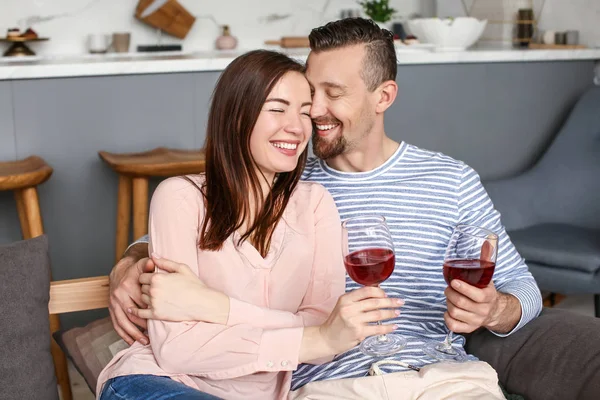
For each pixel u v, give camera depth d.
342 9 4.65
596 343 1.53
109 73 2.97
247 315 1.41
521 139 3.74
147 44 4.30
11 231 2.96
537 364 1.59
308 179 1.85
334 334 1.36
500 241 1.79
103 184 3.06
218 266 1.49
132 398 1.32
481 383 1.46
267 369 1.38
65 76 2.93
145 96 3.06
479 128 3.65
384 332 1.35
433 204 1.77
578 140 3.17
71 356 1.70
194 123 3.14
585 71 3.82
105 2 4.18
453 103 3.58
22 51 3.89
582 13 4.02
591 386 1.47
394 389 1.43
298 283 1.55
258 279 1.51
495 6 4.20
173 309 1.38
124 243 2.92
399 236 1.75
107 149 3.04
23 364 1.51
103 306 1.71
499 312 1.59
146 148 3.09
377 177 1.80
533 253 2.78
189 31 4.37
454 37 3.64
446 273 1.45
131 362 1.42
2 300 1.51
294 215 1.59
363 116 1.74
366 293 1.35
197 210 1.51
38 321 1.56
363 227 1.37
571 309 3.36
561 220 3.10
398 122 3.50
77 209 3.04
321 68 1.73
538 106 3.74
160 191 1.52
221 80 1.49
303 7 4.58
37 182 2.58
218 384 1.43
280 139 1.47
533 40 4.25
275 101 1.46
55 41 4.12
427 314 1.74
